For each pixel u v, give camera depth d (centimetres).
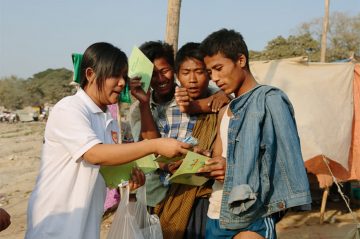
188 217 308
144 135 316
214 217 283
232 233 268
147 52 328
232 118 264
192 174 280
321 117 726
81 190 241
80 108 244
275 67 785
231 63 262
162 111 334
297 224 729
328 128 726
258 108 253
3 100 7300
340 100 752
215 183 289
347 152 745
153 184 321
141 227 288
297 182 247
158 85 332
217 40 262
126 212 274
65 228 238
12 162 1673
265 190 249
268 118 252
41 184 245
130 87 308
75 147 233
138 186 277
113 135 269
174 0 663
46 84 7644
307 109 730
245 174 246
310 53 3534
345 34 3775
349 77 761
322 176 712
